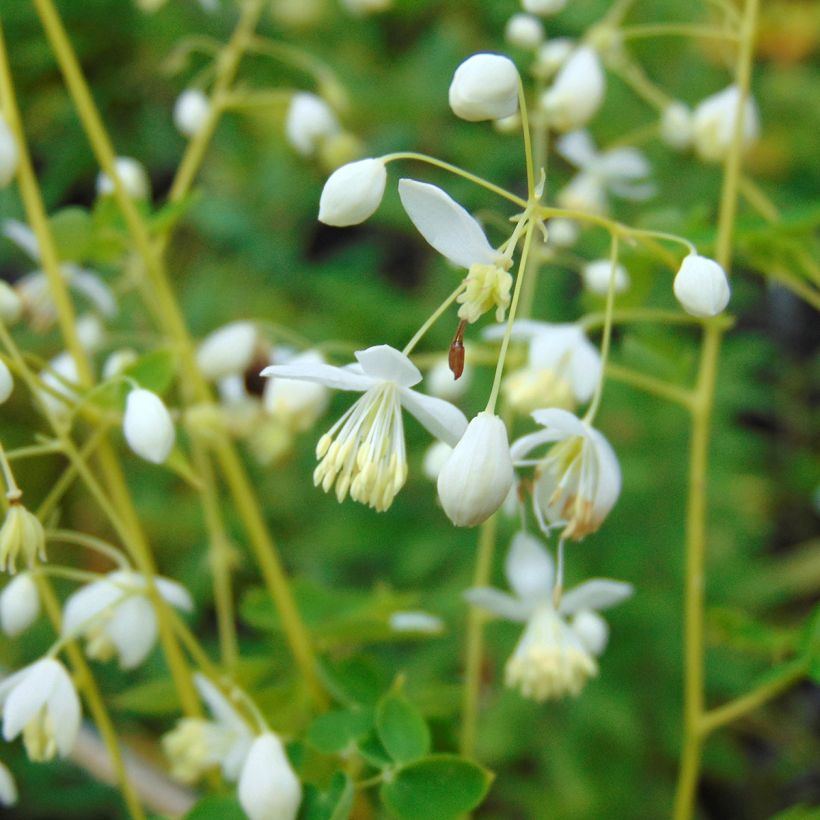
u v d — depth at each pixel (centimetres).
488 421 22
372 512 47
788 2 53
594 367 27
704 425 27
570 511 25
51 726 25
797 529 56
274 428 30
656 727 45
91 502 46
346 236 60
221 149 54
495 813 44
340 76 51
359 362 23
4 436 45
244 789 25
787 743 49
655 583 45
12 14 47
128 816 40
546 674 26
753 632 27
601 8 47
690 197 48
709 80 51
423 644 43
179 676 27
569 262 29
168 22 49
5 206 47
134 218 27
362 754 25
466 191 48
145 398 25
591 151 31
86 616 26
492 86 23
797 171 54
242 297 51
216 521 29
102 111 51
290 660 31
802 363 58
